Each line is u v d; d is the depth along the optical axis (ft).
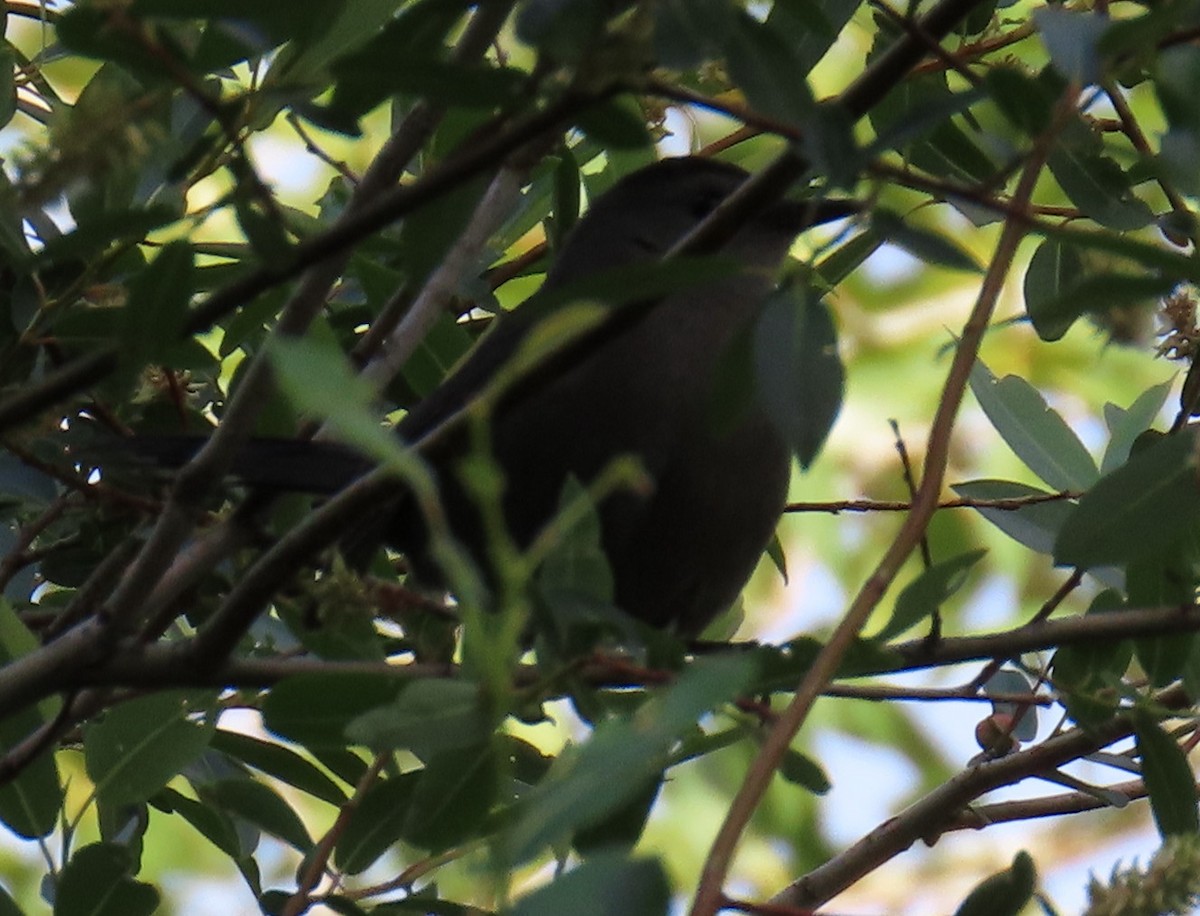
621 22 14.58
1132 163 23.15
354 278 28.73
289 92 15.30
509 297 36.83
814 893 24.17
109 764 21.52
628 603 27.04
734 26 14.53
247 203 15.42
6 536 27.07
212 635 18.75
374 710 15.60
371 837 22.26
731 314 26.50
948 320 44.65
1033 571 42.09
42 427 21.72
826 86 41.32
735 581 27.27
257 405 18.81
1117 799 23.73
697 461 25.81
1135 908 13.55
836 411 15.15
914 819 24.40
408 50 14.92
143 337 16.40
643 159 29.63
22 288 23.20
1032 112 15.76
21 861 39.45
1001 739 24.29
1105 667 21.39
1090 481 24.90
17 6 27.14
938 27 15.96
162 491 24.80
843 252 26.61
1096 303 15.37
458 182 15.05
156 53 14.46
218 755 25.34
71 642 19.07
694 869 40.22
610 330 17.06
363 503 17.80
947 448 16.90
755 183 16.24
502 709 13.12
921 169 23.12
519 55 24.73
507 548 12.46
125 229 16.17
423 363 26.37
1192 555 21.07
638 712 14.96
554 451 25.49
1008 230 17.48
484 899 18.75
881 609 42.96
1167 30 15.37
